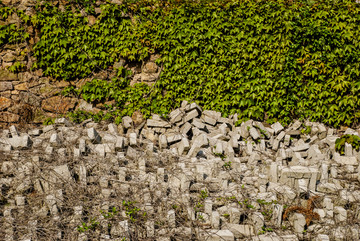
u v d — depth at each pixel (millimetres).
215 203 4129
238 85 6832
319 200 4168
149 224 3600
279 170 4547
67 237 3492
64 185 4180
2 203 4020
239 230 3727
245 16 6625
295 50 6664
